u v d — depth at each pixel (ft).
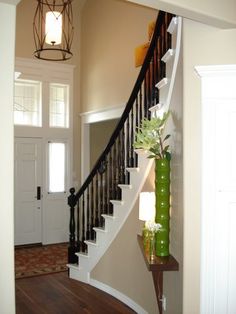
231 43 7.59
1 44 5.16
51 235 21.49
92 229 14.60
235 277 7.61
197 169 7.65
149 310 10.43
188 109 7.67
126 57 17.44
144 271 10.82
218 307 7.57
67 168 22.17
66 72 22.29
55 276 14.98
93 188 15.62
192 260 7.61
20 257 18.11
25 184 20.76
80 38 22.86
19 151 20.58
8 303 5.21
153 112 10.44
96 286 13.55
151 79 11.19
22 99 21.17
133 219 11.59
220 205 7.61
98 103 20.39
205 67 7.45
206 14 6.63
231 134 7.61
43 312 11.32
